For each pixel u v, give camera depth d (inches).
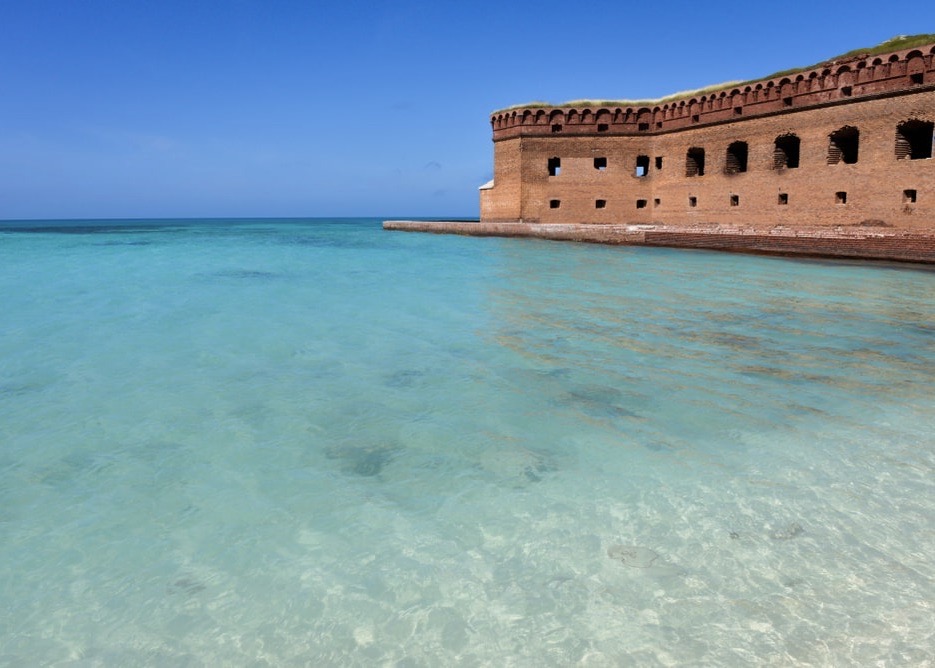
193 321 503.8
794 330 464.8
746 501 204.7
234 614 152.3
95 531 189.0
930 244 885.8
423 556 175.9
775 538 182.4
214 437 261.1
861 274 797.9
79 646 141.6
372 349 409.1
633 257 1038.4
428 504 205.5
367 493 213.2
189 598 158.6
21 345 420.5
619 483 219.0
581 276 786.2
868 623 146.8
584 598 157.1
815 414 286.8
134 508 202.8
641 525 190.7
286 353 399.5
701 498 207.2
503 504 204.8
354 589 161.8
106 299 621.3
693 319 506.0
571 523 192.2
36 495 211.2
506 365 370.0
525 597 157.8
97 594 160.1
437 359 383.9
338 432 266.7
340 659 137.6
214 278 801.6
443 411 292.0
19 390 322.3
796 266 892.0
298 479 223.5
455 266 922.1
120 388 326.3
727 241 1125.1
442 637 144.2
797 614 150.3
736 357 388.8
